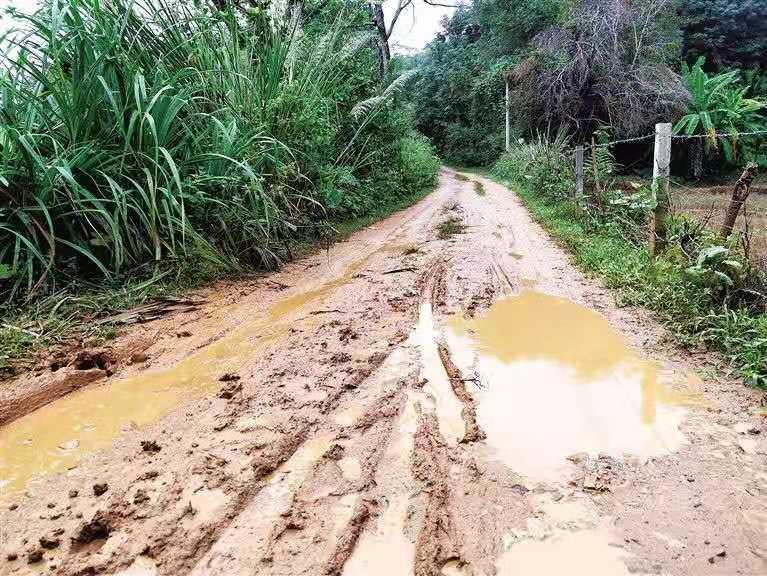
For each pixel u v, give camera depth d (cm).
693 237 488
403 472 234
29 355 348
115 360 356
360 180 1046
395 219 1014
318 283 541
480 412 284
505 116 2623
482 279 538
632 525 203
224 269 554
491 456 246
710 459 242
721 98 1655
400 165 1391
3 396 301
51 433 270
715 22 1975
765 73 2016
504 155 2298
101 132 495
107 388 319
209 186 551
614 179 894
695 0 1977
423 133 3641
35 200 436
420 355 357
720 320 365
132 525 201
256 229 605
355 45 928
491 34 2544
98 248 480
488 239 757
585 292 491
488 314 438
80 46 459
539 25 2089
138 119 499
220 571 180
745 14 1931
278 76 720
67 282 448
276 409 285
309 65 799
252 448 249
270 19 795
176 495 217
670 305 412
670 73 1590
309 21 1005
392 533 199
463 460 243
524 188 1436
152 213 465
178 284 494
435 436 260
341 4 1048
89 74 463
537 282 528
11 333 363
